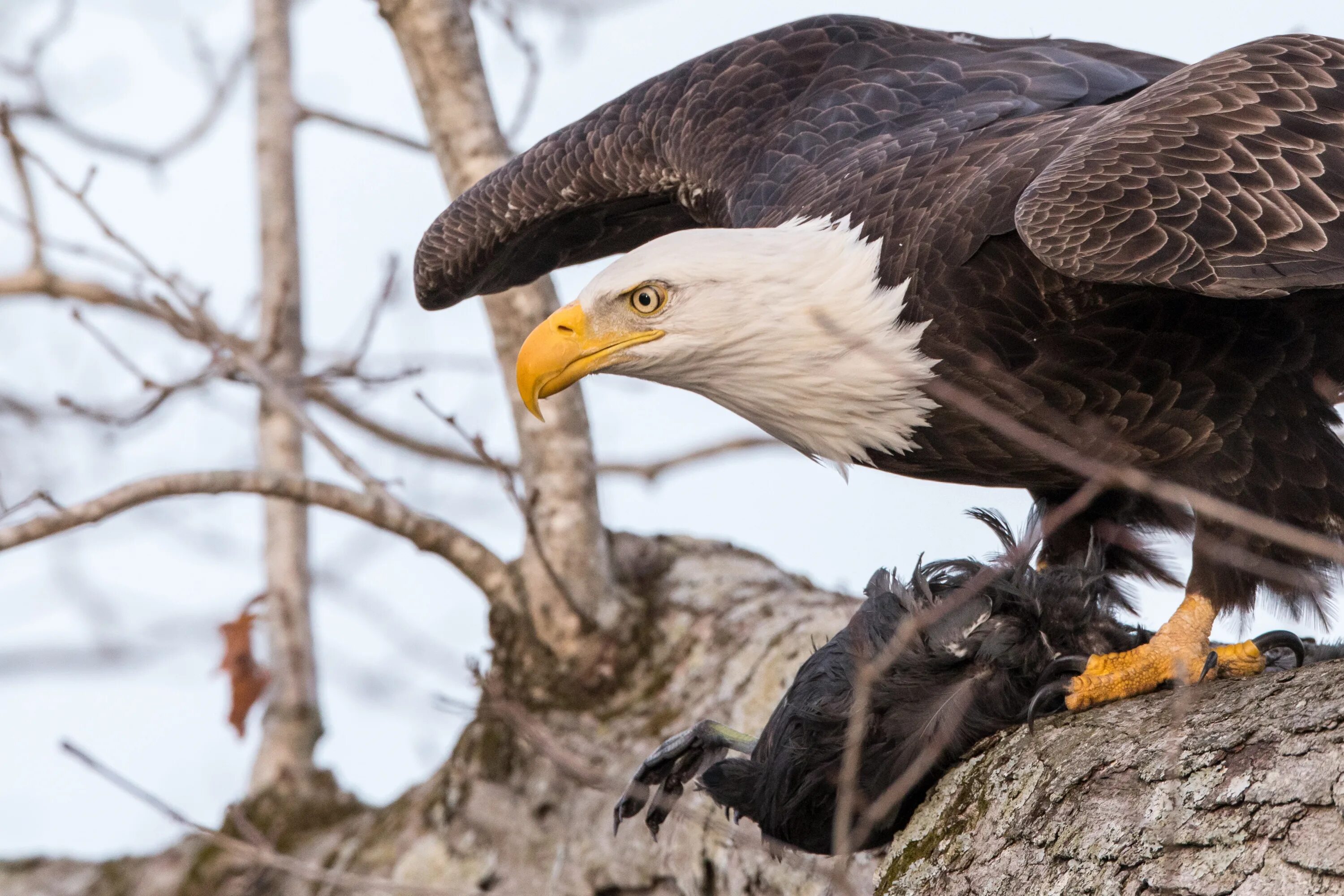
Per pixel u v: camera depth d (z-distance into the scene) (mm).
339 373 12523
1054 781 6895
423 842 11828
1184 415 8016
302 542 15625
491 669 12070
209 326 11859
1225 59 8297
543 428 11875
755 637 11289
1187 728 6543
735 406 8922
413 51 12211
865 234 8641
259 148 15945
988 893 6844
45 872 15125
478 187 11758
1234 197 7555
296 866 9484
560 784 11375
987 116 9453
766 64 11289
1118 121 8086
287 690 15078
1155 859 6219
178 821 9117
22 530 10422
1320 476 7973
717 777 8500
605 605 11961
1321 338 7926
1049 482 8867
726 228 10234
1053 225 7594
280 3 16266
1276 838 5926
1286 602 8195
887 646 7637
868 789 7797
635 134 11367
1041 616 7953
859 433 8641
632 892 10719
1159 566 8977
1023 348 8094
